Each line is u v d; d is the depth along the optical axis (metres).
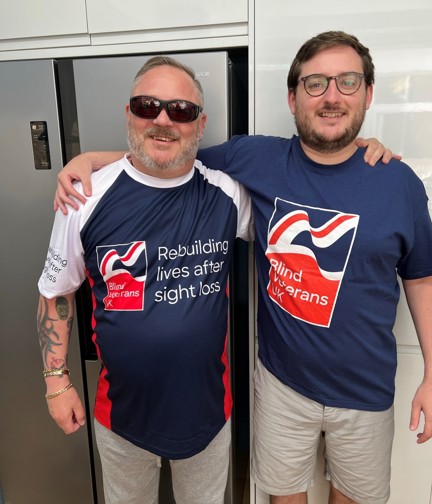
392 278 1.07
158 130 0.97
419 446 1.39
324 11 1.19
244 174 1.12
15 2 1.32
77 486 1.52
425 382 1.13
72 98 1.27
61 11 1.31
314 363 1.08
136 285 1.01
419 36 1.16
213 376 1.08
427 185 1.24
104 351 1.05
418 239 1.07
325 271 1.03
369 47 1.19
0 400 1.49
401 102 1.21
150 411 1.05
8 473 1.55
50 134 1.29
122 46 1.32
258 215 1.12
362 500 1.21
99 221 1.03
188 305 1.01
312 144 1.02
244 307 1.59
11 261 1.39
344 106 0.99
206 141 1.24
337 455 1.19
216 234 1.07
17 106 1.28
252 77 1.26
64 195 1.03
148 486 1.20
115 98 1.25
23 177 1.33
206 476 1.15
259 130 1.29
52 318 1.10
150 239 1.02
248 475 1.79
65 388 1.10
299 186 1.06
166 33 1.28
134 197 1.03
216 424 1.11
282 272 1.08
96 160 1.12
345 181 1.03
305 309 1.06
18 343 1.44
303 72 1.02
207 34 1.26
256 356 1.40
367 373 1.08
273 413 1.20
